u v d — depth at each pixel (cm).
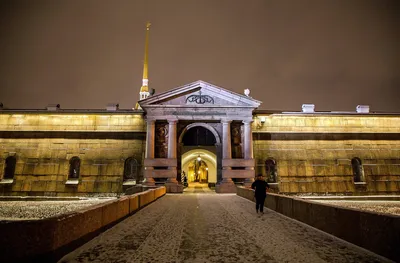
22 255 609
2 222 616
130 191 2889
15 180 3133
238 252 741
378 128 3406
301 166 3269
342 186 3228
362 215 762
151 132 3034
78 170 3234
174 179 2948
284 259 681
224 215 1366
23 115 3300
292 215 1252
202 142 3234
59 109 3397
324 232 963
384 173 3294
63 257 691
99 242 841
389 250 660
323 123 3384
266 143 3312
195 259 683
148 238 892
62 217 707
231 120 3083
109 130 3281
